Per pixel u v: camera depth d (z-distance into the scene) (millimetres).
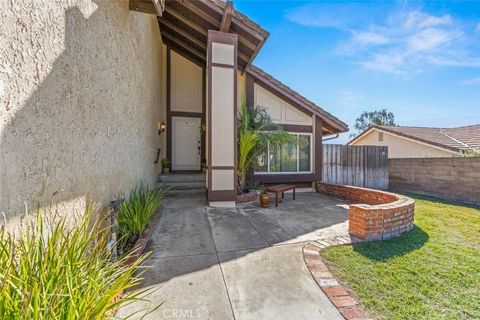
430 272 3023
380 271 3029
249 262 3238
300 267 3119
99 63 3322
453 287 2721
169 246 3730
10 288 1323
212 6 6047
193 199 7086
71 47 2545
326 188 8570
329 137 11258
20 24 1783
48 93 2131
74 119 2613
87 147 2947
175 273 2945
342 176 9789
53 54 2205
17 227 1738
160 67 9297
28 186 1863
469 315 2283
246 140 7043
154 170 7852
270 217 5398
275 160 8945
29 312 1227
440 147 12258
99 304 1481
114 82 3934
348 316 2258
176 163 10078
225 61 6469
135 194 4867
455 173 8273
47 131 2115
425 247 3781
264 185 8734
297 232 4406
